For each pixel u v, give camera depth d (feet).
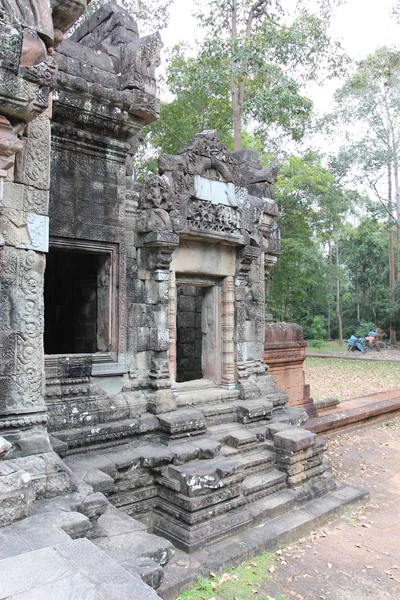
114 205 17.43
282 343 28.43
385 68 79.92
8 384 11.61
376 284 116.16
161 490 15.90
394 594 12.84
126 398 17.57
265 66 45.42
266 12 48.98
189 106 52.65
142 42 17.44
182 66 49.06
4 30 9.73
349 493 19.17
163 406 18.03
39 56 10.37
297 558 14.64
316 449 19.35
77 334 22.00
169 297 19.27
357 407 33.47
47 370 15.71
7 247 11.69
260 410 20.48
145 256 18.62
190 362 29.86
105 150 17.24
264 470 18.43
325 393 43.96
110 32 19.43
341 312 122.31
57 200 15.92
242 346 22.08
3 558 8.27
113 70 17.58
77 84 15.71
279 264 71.31
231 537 15.15
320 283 102.01
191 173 19.20
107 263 17.76
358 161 86.74
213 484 15.19
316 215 71.61
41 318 12.30
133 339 18.19
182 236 19.27
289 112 46.42
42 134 12.48
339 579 13.52
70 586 6.87
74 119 16.11
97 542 10.90
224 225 20.51
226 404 20.71
